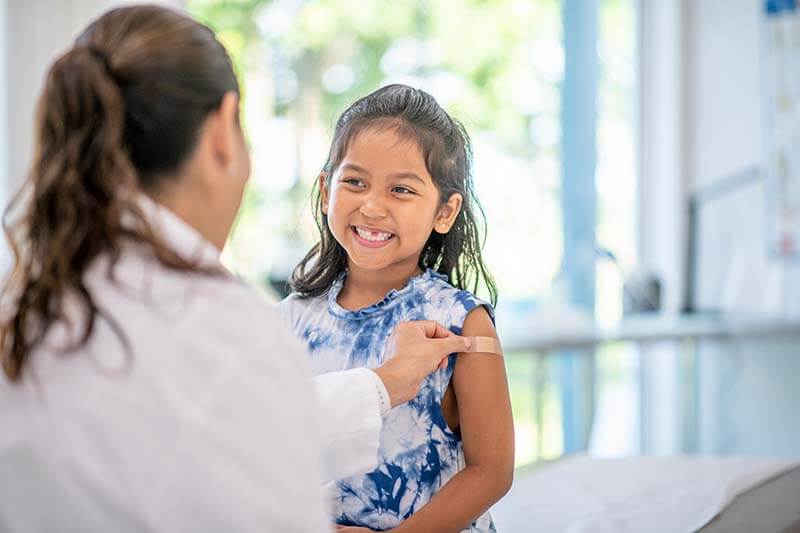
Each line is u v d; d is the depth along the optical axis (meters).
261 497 0.76
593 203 4.18
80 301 0.78
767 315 3.77
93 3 2.89
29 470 0.76
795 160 3.78
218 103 0.83
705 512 1.44
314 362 1.18
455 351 1.08
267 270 3.73
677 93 4.09
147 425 0.75
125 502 0.74
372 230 1.11
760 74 3.87
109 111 0.79
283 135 3.86
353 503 1.12
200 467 0.75
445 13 4.01
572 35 4.17
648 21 4.18
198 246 0.83
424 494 1.10
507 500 1.57
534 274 4.04
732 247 3.98
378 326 1.15
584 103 4.18
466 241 1.22
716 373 3.57
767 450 3.56
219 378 0.77
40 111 0.81
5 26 2.79
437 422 1.10
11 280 0.82
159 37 0.82
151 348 0.77
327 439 0.95
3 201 2.79
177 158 0.82
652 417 3.58
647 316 3.80
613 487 1.61
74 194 0.79
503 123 4.04
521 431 3.15
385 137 1.11
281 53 3.87
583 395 3.33
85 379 0.77
